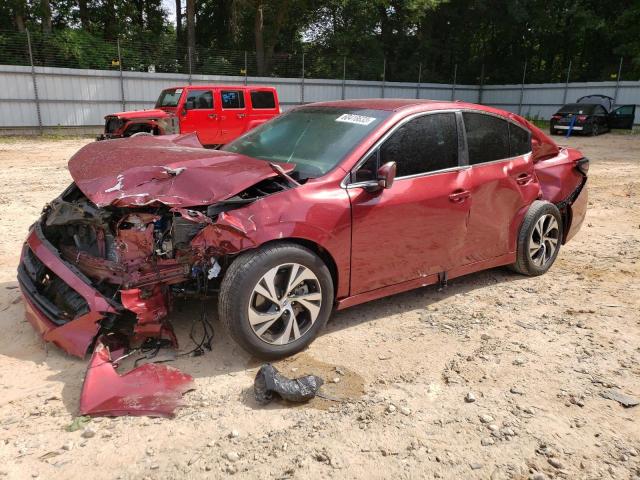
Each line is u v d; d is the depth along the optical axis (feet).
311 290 12.44
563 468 9.07
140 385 10.54
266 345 11.82
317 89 99.45
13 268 17.71
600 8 128.06
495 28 140.05
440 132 14.71
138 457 8.96
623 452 9.52
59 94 76.69
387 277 13.79
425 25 133.28
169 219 11.66
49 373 11.35
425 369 12.09
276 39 119.34
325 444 9.45
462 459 9.20
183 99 51.13
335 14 118.73
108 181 11.82
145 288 11.43
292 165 13.15
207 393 10.84
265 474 8.69
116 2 111.55
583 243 22.67
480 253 15.98
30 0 96.53
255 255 11.39
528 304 15.87
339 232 12.49
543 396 11.13
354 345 13.10
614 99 105.29
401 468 8.94
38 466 8.68
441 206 14.34
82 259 12.11
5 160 48.16
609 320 14.85
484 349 13.05
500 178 15.96
